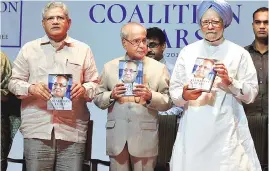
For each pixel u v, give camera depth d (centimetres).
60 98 435
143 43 448
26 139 452
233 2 564
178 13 564
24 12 574
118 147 443
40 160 448
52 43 458
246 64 433
